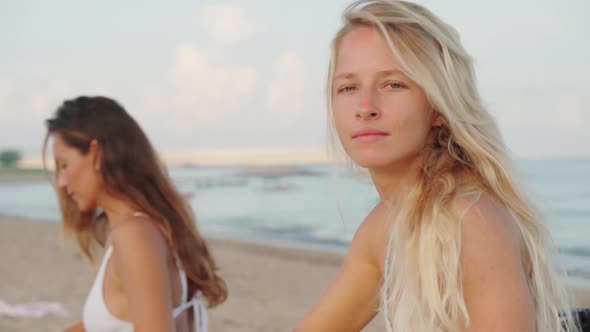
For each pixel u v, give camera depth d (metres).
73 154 2.27
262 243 12.97
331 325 1.45
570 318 1.25
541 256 1.14
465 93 1.15
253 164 77.44
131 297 2.05
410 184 1.18
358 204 17.86
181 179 42.94
